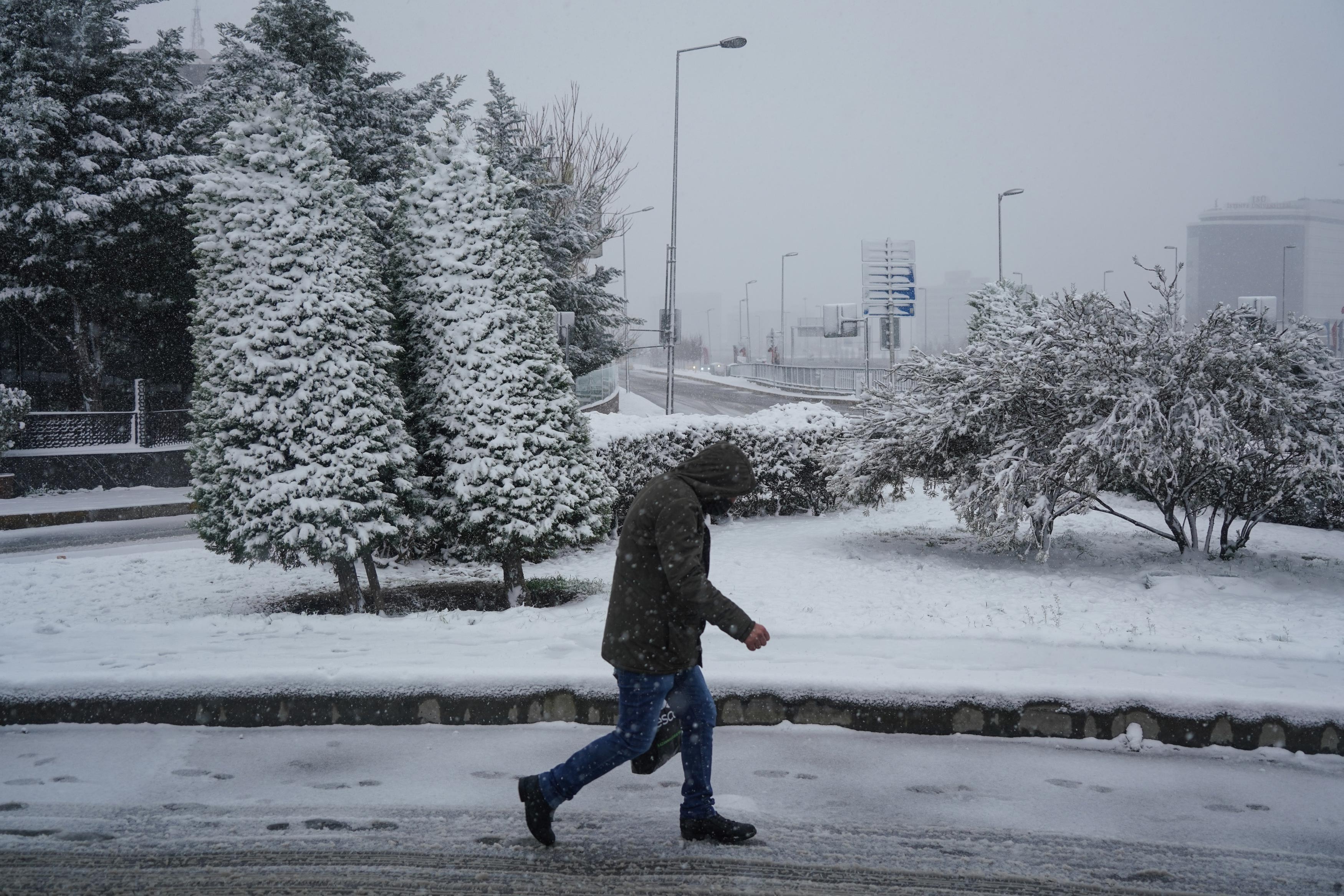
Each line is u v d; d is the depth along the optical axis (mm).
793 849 3898
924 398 12180
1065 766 4996
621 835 4023
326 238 8867
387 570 12000
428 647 6543
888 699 5488
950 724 5453
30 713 5480
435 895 3451
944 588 9828
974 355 12148
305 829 4059
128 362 27203
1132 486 12047
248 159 8695
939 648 6695
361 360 8812
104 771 4770
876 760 5059
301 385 8555
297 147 8953
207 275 8719
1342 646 6785
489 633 7168
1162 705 5305
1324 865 3820
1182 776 4859
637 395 52906
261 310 8539
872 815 4301
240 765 4883
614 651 3797
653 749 3842
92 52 23812
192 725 5512
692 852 3848
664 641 3764
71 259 22891
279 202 8750
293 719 5539
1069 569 11055
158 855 3787
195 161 22938
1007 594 9461
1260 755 5156
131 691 5516
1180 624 7820
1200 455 9969
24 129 21688
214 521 8555
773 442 16281
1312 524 14562
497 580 11211
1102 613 8391
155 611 9445
